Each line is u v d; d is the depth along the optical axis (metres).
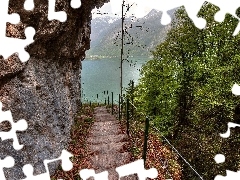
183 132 29.56
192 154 25.64
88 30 20.14
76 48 16.77
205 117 24.81
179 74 29.44
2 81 9.35
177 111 30.16
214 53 24.12
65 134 13.58
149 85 28.72
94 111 27.33
